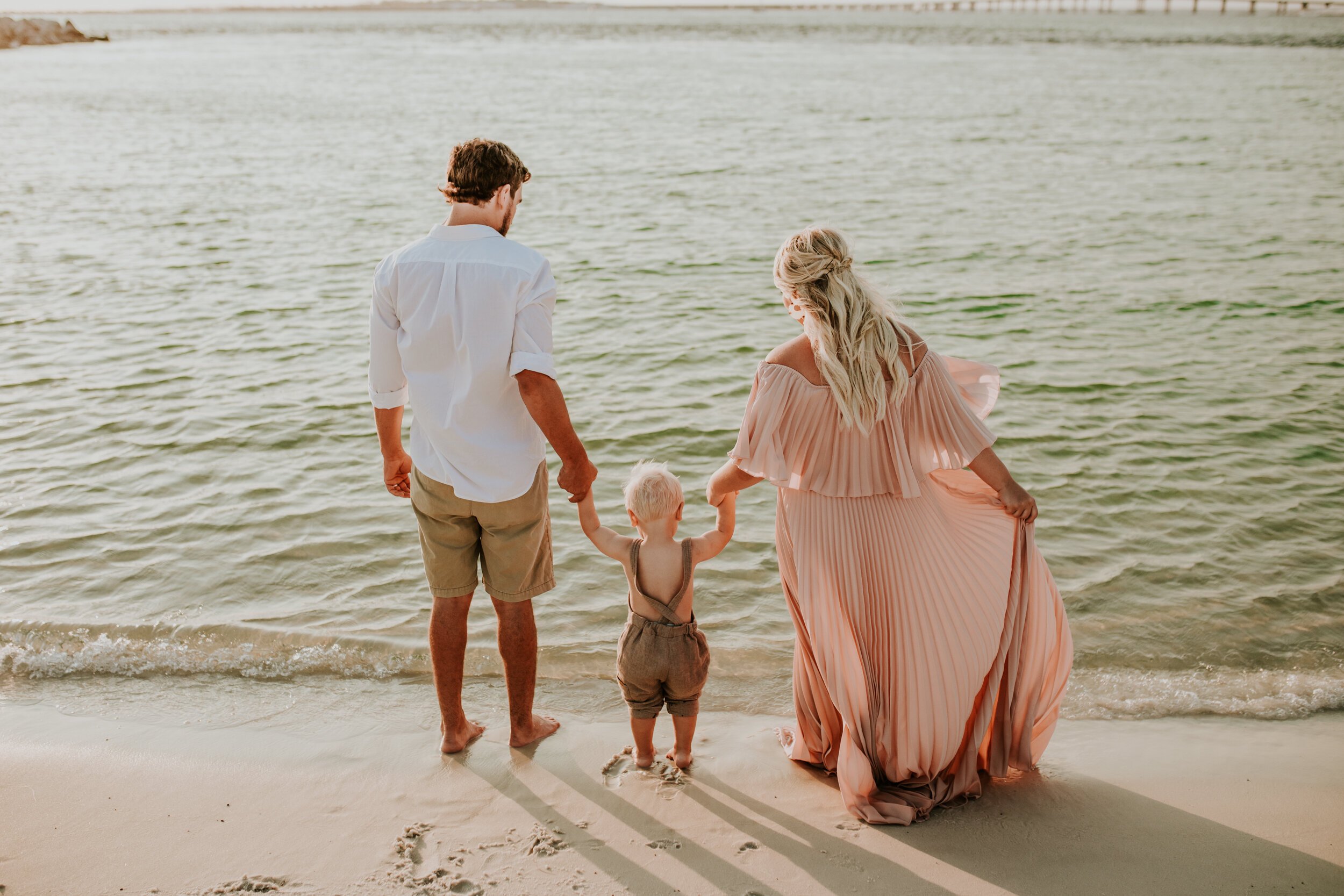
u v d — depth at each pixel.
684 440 6.16
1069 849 2.49
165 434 6.14
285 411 6.55
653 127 26.80
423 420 2.76
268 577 4.41
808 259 2.54
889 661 2.69
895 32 132.50
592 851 2.49
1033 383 7.07
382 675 3.65
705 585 4.40
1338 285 9.77
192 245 12.35
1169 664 3.79
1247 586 4.36
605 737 3.17
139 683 3.54
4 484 5.39
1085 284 10.08
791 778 2.89
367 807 2.70
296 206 15.38
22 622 3.96
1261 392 6.81
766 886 2.33
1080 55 70.75
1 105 34.53
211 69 59.47
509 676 3.00
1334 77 46.50
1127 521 4.99
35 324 8.67
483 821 2.63
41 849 2.48
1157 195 15.86
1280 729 3.27
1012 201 15.45
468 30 172.62
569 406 6.73
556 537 4.86
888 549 2.66
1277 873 2.38
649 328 8.62
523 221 14.02
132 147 22.92
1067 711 3.42
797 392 2.62
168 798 2.73
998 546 2.74
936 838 2.55
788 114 30.02
